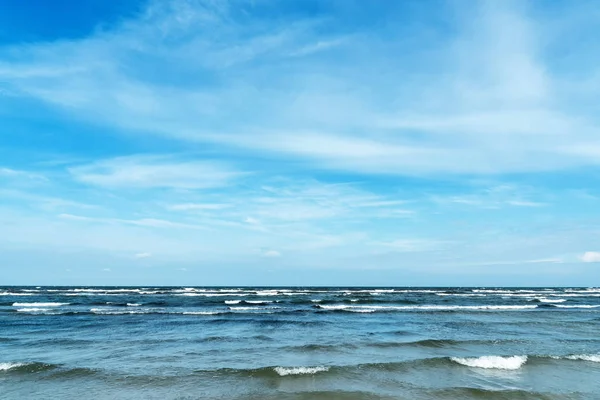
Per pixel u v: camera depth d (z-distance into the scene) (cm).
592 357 1504
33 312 3195
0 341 1820
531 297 6631
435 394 1052
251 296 5803
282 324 2486
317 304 4319
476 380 1193
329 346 1689
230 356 1490
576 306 4497
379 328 2316
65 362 1385
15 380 1161
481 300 5466
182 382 1142
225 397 1017
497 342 1841
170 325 2417
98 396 1028
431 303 4678
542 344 1819
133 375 1210
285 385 1113
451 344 1766
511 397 1046
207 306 3959
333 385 1114
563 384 1170
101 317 2861
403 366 1330
